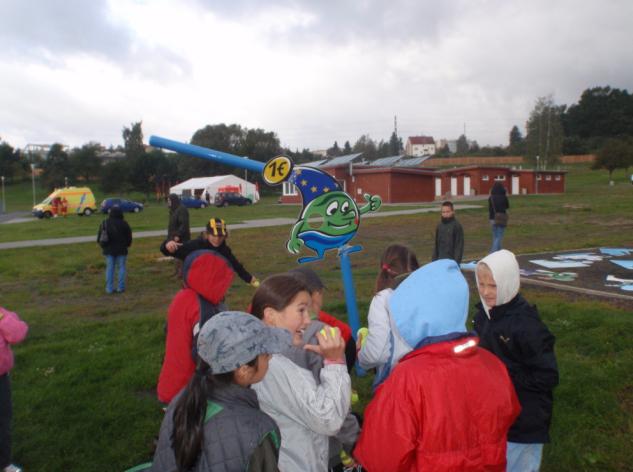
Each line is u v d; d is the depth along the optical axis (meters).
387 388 2.16
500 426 2.14
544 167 83.00
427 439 2.03
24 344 6.77
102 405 4.70
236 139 87.38
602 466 3.63
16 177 103.94
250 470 1.71
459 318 2.27
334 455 2.84
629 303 7.71
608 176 71.88
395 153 139.38
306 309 2.56
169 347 3.27
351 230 3.91
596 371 4.98
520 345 2.65
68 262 14.75
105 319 8.34
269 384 2.22
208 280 3.24
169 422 1.96
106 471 3.75
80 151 95.00
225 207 47.31
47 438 4.12
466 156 116.06
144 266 14.04
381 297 2.86
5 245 18.56
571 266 11.26
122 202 42.75
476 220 25.86
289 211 37.69
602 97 121.00
